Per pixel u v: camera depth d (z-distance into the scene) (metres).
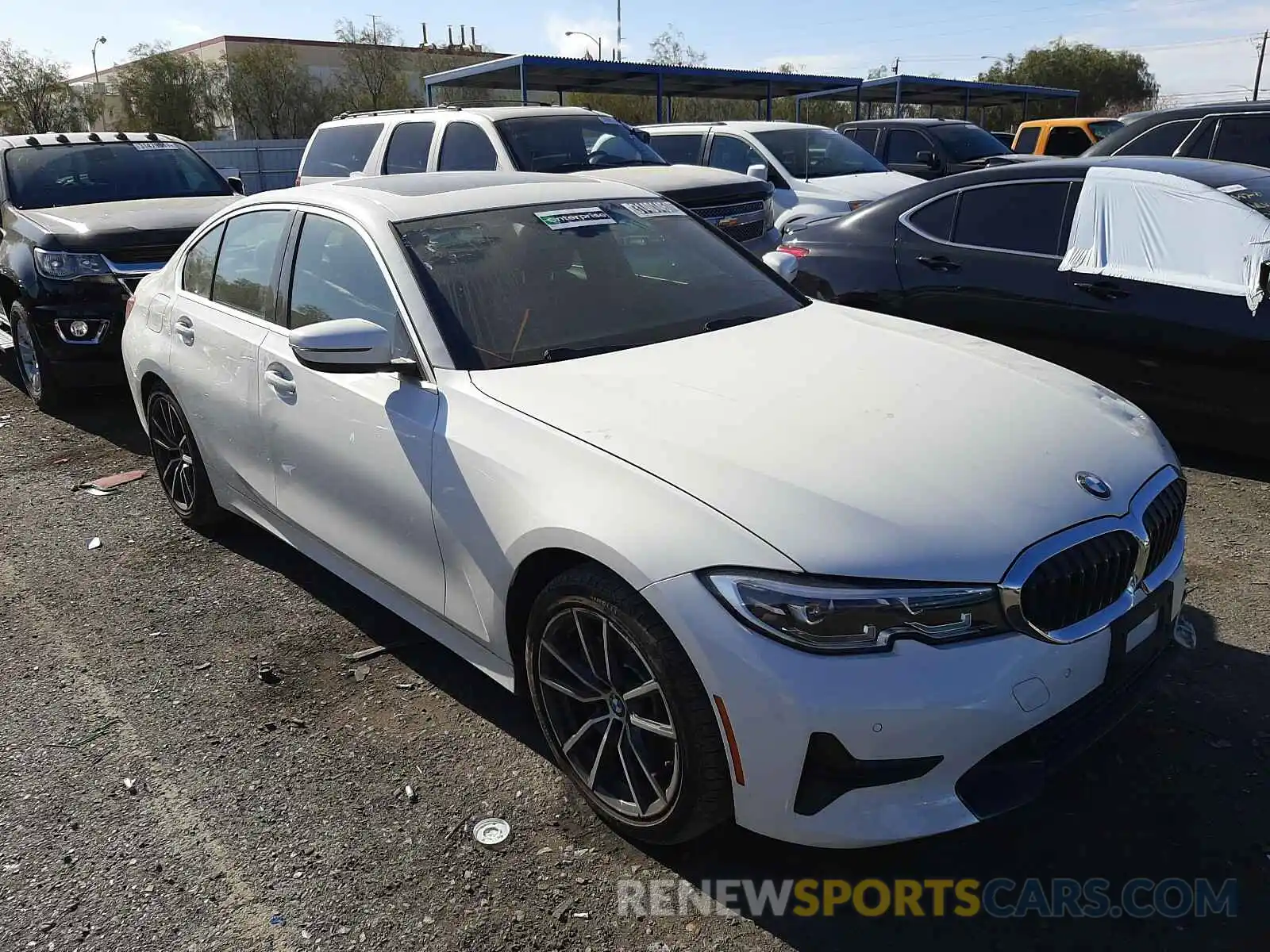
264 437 3.88
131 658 3.78
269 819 2.85
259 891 2.58
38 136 8.27
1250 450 4.90
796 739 2.21
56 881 2.64
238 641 3.88
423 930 2.43
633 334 3.37
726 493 2.38
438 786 2.96
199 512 4.74
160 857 2.71
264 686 3.54
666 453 2.53
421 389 3.12
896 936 2.36
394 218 3.50
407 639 3.85
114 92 49.81
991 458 2.53
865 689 2.18
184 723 3.34
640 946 2.36
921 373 3.04
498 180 4.06
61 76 48.50
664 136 11.90
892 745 2.20
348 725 3.29
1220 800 2.74
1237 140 8.04
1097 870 2.53
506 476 2.76
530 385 2.96
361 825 2.80
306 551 3.94
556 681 2.78
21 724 3.38
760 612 2.22
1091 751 2.95
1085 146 16.17
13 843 2.79
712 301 3.71
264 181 30.05
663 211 4.16
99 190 7.96
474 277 3.36
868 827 2.24
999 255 5.65
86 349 6.69
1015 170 5.75
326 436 3.46
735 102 38.06
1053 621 2.33
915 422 2.68
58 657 3.81
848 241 6.38
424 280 3.28
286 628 3.97
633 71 20.14
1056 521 2.37
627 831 2.66
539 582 2.82
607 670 2.58
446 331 3.16
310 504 3.69
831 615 2.19
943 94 26.88
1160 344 4.99
